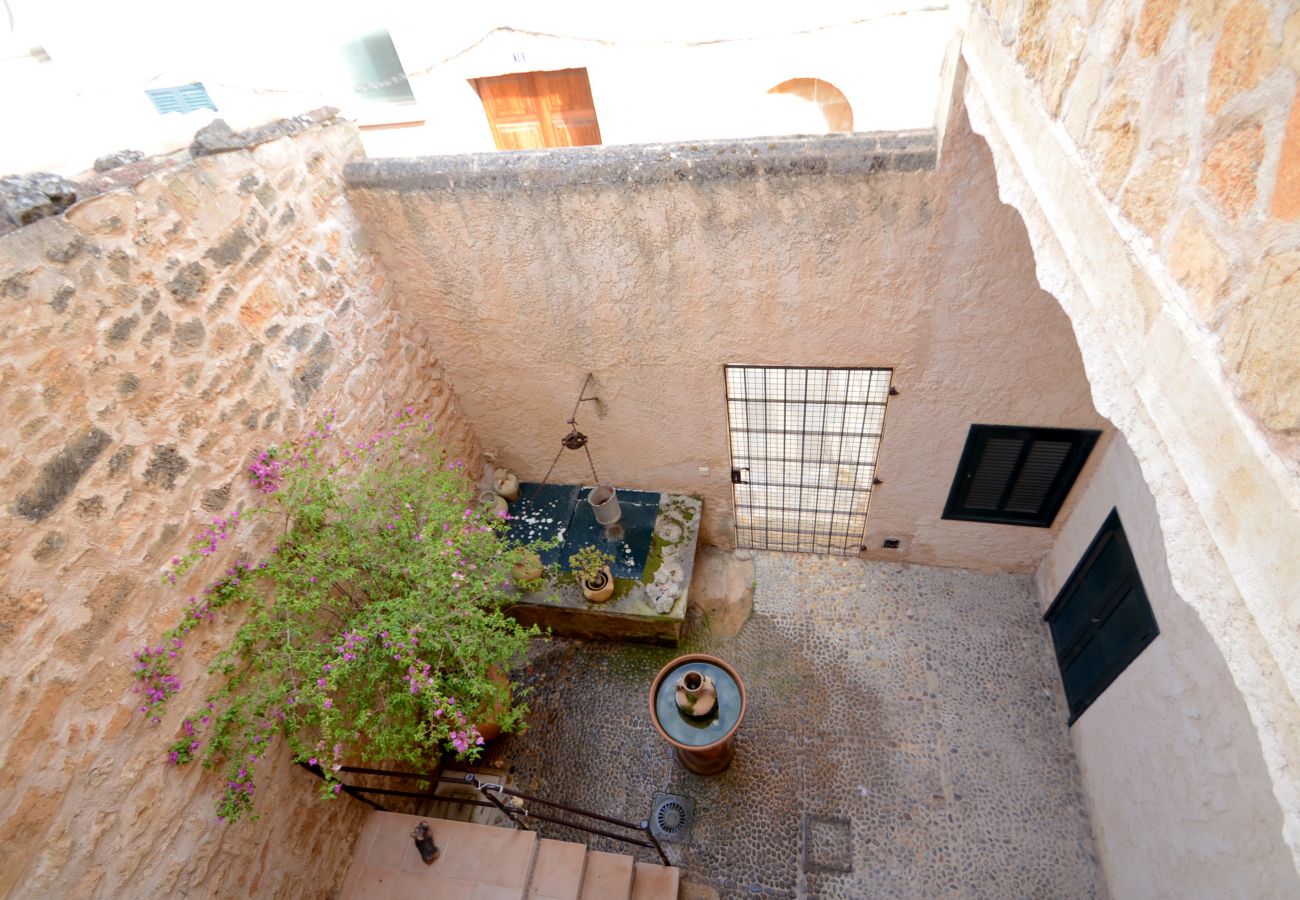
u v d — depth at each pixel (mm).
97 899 2014
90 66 3898
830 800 3666
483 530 3258
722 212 2910
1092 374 1209
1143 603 2936
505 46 4484
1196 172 853
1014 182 1660
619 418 4109
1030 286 2885
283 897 2740
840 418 3777
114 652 2096
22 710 1845
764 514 4609
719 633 4445
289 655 2553
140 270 2221
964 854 3422
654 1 4152
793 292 3148
